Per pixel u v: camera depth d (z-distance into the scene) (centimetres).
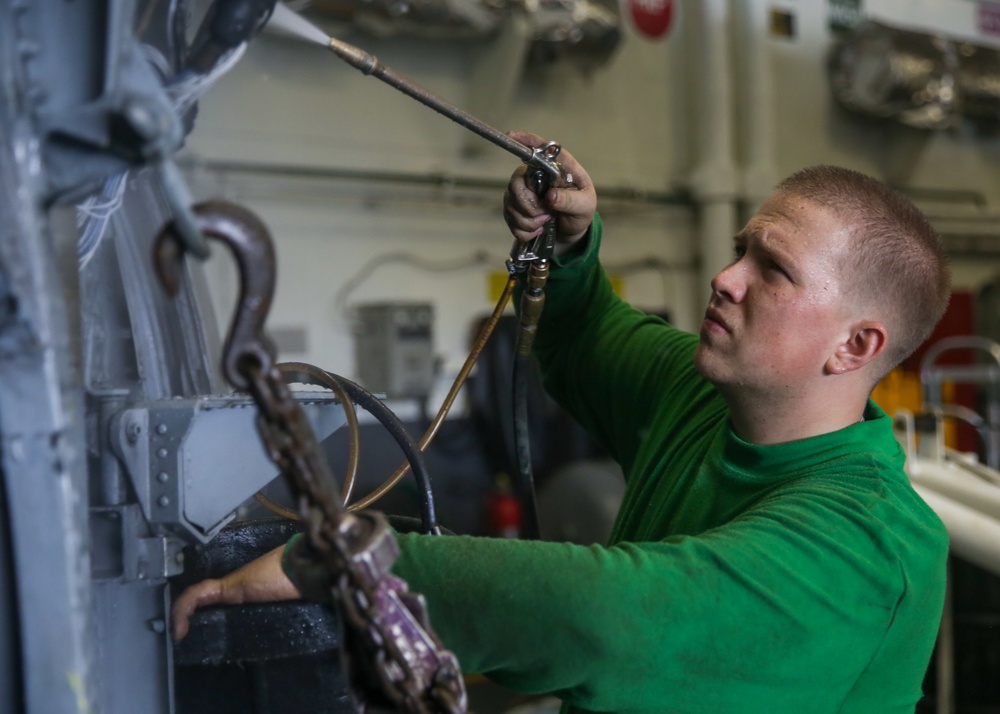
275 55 306
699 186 378
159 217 90
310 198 314
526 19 310
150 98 51
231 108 299
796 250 95
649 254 384
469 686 291
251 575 75
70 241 61
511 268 106
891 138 427
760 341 96
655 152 384
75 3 53
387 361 310
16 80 50
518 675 73
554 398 135
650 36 382
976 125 439
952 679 209
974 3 458
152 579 67
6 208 50
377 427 311
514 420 112
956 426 403
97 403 65
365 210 325
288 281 312
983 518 184
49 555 54
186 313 95
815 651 77
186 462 65
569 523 293
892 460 92
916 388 392
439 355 339
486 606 70
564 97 362
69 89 53
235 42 61
